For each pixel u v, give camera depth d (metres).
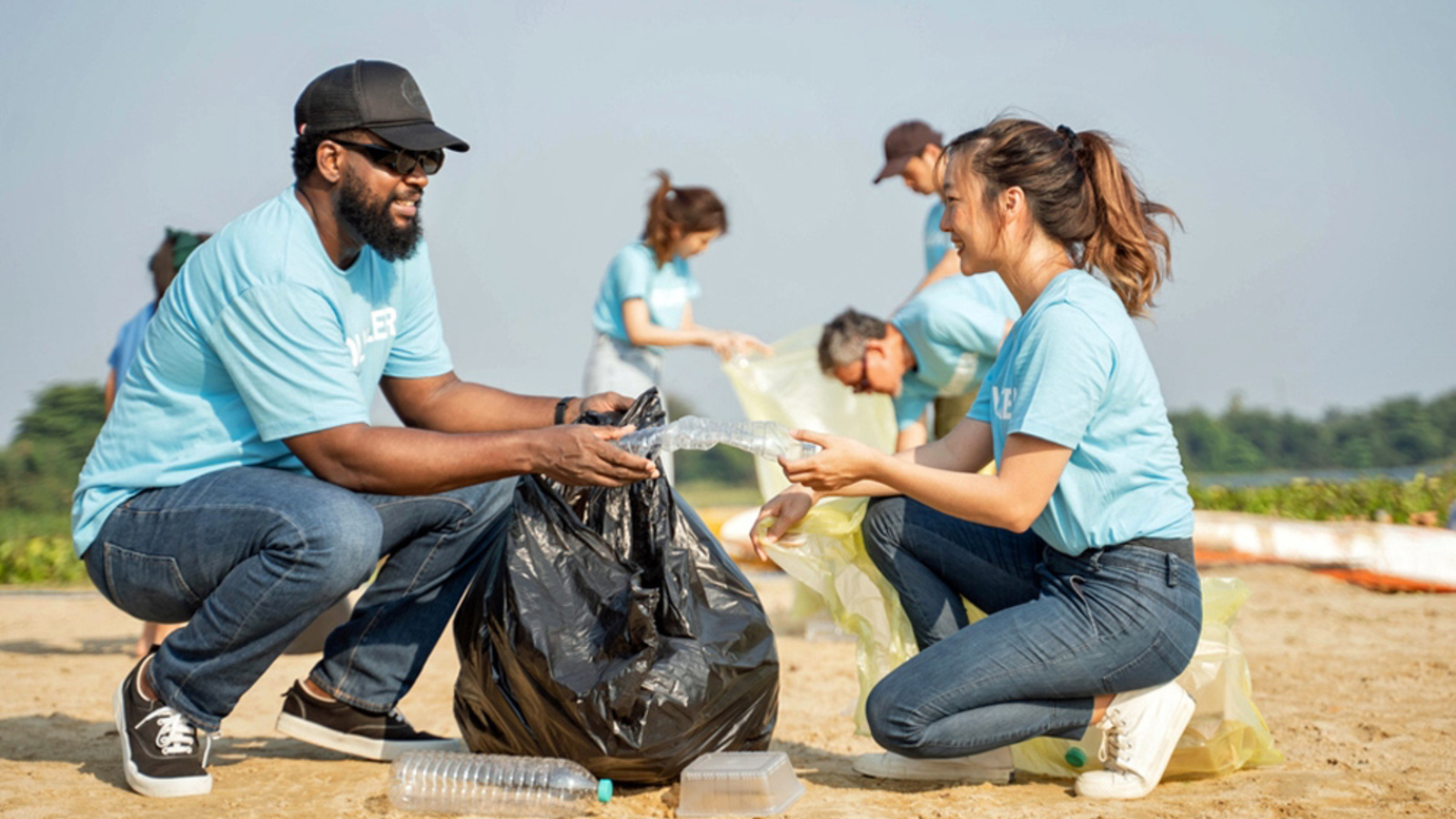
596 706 2.90
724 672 2.99
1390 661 5.05
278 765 3.47
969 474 2.94
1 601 7.91
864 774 3.36
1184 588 2.98
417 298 3.59
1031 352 2.93
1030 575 3.20
